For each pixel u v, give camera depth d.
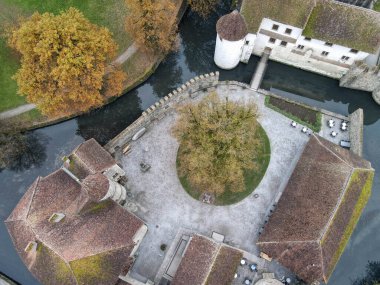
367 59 59.78
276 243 47.19
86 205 44.53
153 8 51.00
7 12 61.44
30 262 44.47
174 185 54.50
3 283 52.22
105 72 56.62
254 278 50.34
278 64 63.44
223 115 47.66
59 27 48.62
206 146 46.22
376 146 61.00
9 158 56.38
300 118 58.31
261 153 56.16
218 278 45.12
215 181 49.00
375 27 53.03
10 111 58.41
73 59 47.81
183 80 63.72
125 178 54.56
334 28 54.22
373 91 60.66
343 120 58.69
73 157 48.81
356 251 54.53
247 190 54.25
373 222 55.94
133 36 57.69
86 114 60.38
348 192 48.03
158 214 53.19
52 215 43.22
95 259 42.75
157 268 50.94
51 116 56.50
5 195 56.62
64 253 41.88
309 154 51.84
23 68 49.50
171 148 56.47
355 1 61.84
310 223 46.78
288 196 50.09
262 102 59.31
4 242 54.94
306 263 46.06
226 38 53.38
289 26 54.94
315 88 63.91
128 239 45.22
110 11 62.09
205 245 46.41
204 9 62.00
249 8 54.03
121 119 61.31
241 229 52.53
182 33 65.56
